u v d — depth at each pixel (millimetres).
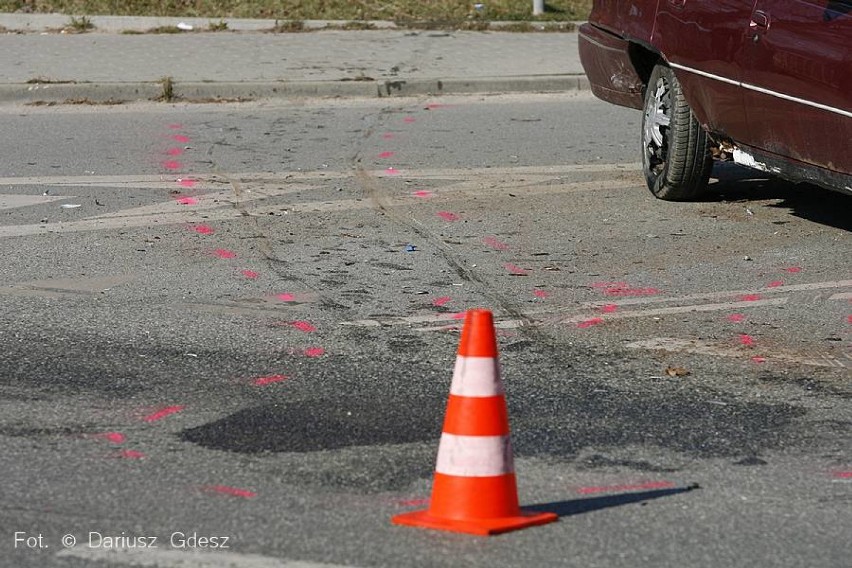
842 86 9492
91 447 6602
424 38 20891
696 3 11320
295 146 14820
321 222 11539
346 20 21703
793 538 5633
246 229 11281
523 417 7102
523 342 8422
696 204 12336
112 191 12617
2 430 6820
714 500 6035
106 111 16953
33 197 12336
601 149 14820
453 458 5676
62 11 21828
